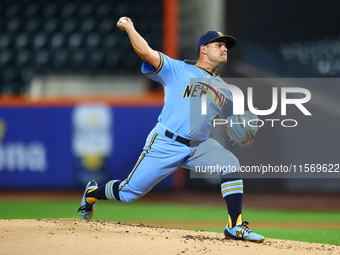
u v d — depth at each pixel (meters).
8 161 44.66
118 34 55.62
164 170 16.12
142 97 44.44
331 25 74.88
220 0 55.00
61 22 56.28
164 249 13.50
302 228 27.34
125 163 44.28
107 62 54.31
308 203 43.81
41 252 13.00
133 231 16.56
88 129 44.38
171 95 15.82
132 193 16.59
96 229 16.27
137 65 54.28
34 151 44.53
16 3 56.81
